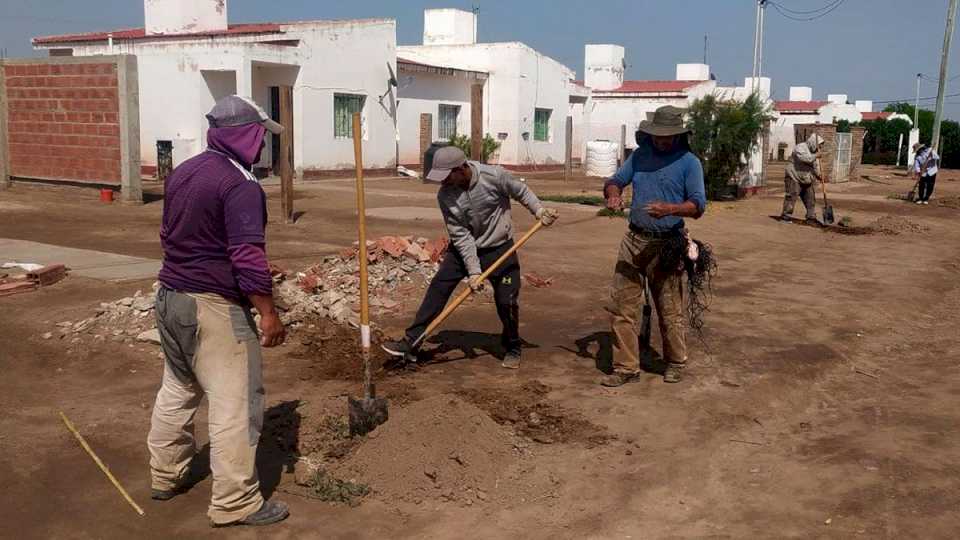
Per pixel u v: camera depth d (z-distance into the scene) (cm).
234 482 403
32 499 439
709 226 1656
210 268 389
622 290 607
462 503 436
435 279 637
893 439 527
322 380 619
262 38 2373
